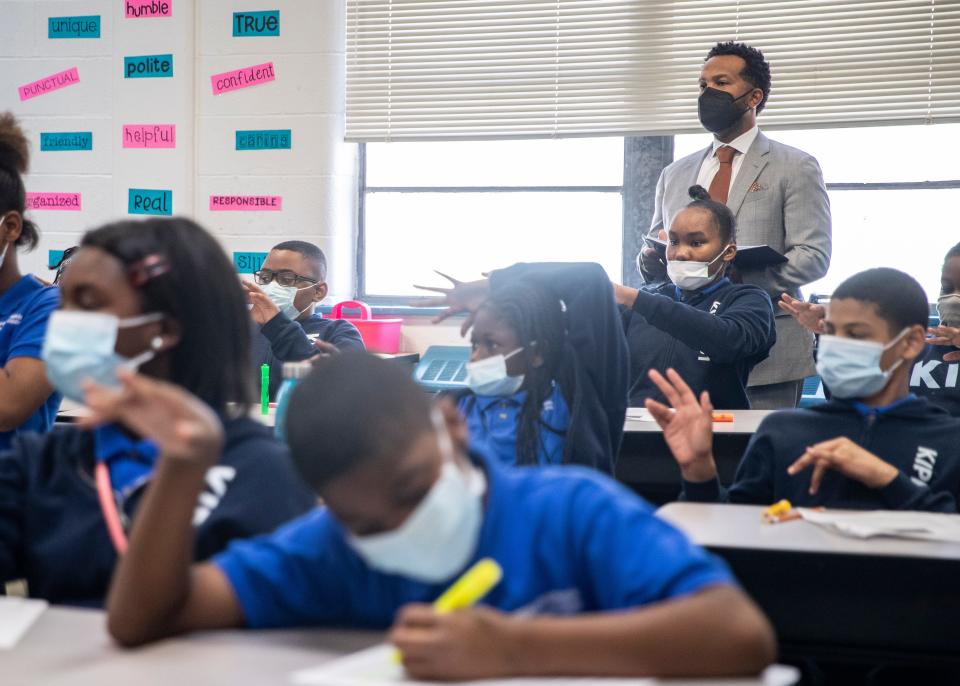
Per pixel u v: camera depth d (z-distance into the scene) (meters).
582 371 2.02
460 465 0.90
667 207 3.86
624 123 4.35
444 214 4.66
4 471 1.23
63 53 4.81
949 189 4.08
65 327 1.17
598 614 0.89
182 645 0.95
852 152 4.18
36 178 4.86
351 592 0.98
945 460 1.89
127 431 1.20
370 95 4.60
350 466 0.80
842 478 1.88
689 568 0.86
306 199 4.62
